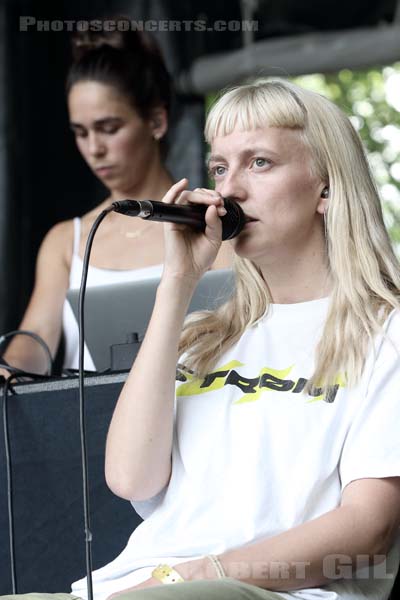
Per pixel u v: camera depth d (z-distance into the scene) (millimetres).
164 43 10984
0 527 5879
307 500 4895
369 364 5055
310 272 5418
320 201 5402
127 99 8750
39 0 11188
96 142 8828
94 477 5793
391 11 10625
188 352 5508
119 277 8555
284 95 5371
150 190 8984
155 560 4918
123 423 5227
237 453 5066
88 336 6637
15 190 10938
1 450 5902
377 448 4867
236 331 5512
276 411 5078
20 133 11023
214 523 4938
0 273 10812
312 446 4961
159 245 8625
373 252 5340
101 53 8805
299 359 5230
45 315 8906
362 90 15367
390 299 5203
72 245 8977
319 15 10773
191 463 5160
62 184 11109
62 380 5863
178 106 10984
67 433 5832
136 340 6207
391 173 15000
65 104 11180
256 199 5270
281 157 5281
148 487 5203
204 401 5285
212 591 4281
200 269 5312
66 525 5797
